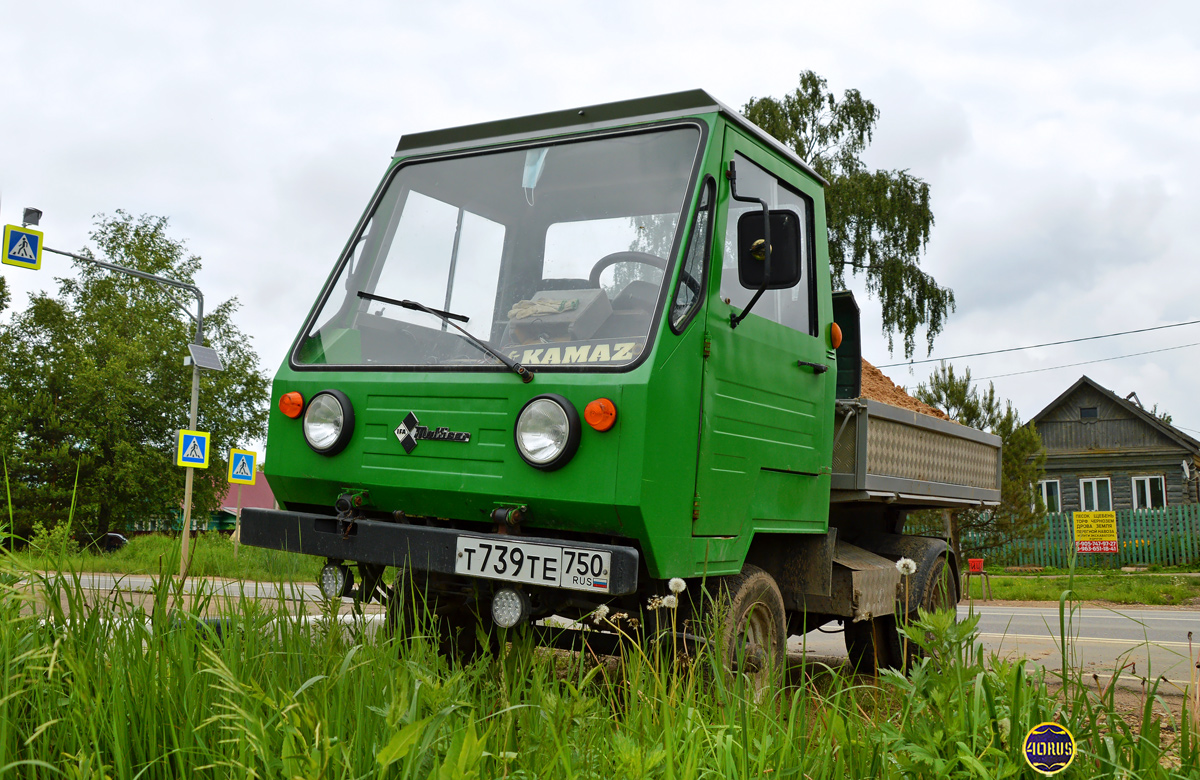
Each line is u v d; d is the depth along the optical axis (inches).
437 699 87.8
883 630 239.3
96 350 1592.0
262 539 162.2
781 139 1105.4
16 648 101.1
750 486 167.5
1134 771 103.7
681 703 107.5
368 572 161.6
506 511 142.3
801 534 194.2
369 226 183.8
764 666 158.9
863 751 103.0
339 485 158.2
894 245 1131.3
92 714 87.2
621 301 151.4
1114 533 1209.4
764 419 172.9
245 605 124.0
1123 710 192.7
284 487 165.5
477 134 183.3
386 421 155.3
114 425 1517.0
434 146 188.2
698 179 157.0
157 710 91.9
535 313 158.1
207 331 1724.9
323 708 90.0
